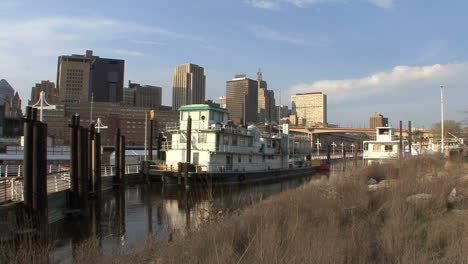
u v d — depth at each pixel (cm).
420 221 1759
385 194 2384
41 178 2156
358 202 2236
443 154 4578
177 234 1891
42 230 2117
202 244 1417
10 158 5803
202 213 2292
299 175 7212
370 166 4197
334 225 1634
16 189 2384
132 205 3534
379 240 1519
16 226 2077
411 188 2338
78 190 3002
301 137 8144
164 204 3578
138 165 6253
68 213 2919
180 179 4622
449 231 1488
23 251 1570
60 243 2197
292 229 1482
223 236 1480
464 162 3725
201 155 5153
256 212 1905
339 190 2567
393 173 3616
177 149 5338
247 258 1269
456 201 2028
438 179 2344
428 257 1252
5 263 1501
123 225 2697
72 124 3012
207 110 5316
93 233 2438
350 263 1244
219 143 5209
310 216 1922
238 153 5512
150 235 1930
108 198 3922
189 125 4744
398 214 1730
